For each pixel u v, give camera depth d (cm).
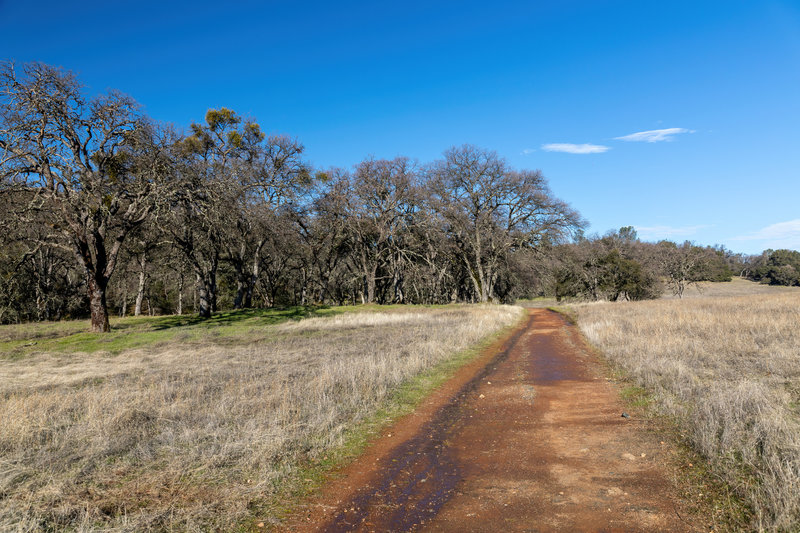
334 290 6041
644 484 514
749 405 660
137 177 2289
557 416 804
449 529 444
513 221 4709
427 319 2802
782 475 438
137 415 750
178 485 522
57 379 1178
